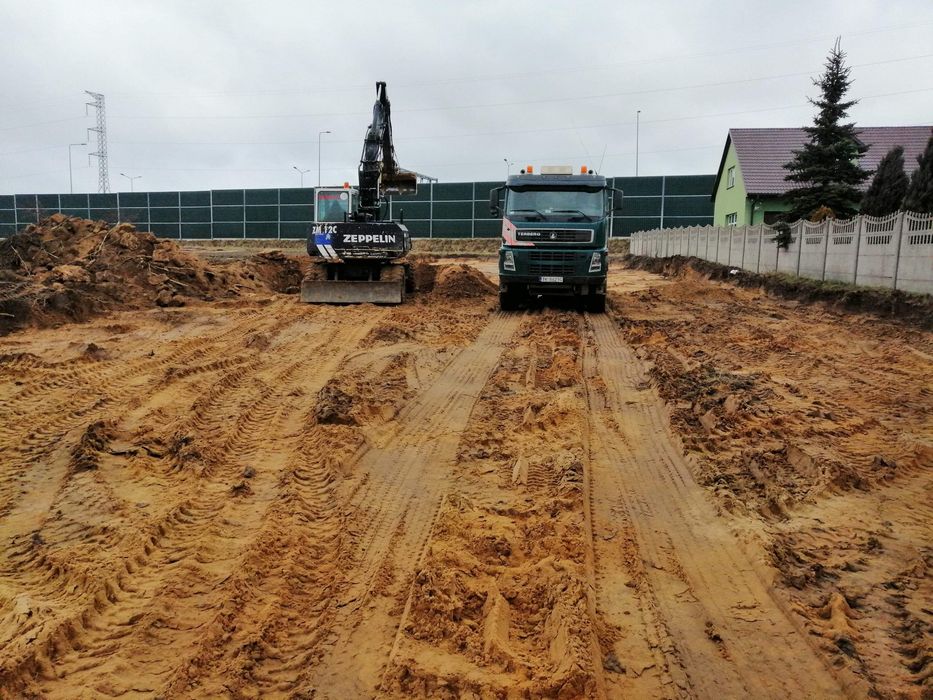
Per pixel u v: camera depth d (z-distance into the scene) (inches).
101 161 2829.7
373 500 231.1
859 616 165.5
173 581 178.5
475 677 142.4
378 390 362.0
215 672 145.6
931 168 670.5
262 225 1925.4
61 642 154.1
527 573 183.3
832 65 900.0
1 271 597.9
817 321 582.6
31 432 292.2
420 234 1867.6
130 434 290.2
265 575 183.3
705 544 203.6
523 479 245.9
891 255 587.5
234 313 608.7
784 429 295.9
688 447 277.6
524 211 627.2
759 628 163.5
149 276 668.1
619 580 183.2
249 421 313.1
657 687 142.6
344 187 735.7
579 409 323.6
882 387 365.4
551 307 679.1
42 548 197.9
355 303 679.1
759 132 1370.6
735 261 979.9
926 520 216.1
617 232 1750.7
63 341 482.9
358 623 162.7
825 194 894.4
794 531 207.9
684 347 475.2
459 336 511.8
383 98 728.3
